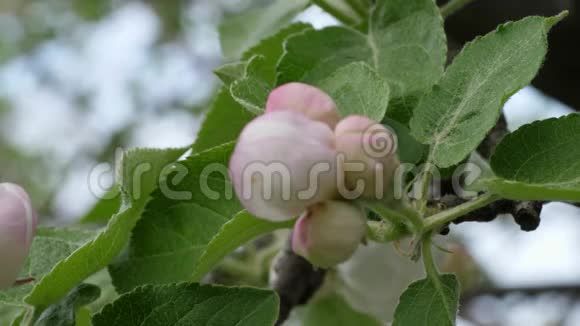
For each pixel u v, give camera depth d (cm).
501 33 20
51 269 22
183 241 22
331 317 29
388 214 19
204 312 20
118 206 26
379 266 27
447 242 29
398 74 22
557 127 19
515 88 19
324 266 17
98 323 19
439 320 19
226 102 24
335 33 23
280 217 17
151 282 22
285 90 18
